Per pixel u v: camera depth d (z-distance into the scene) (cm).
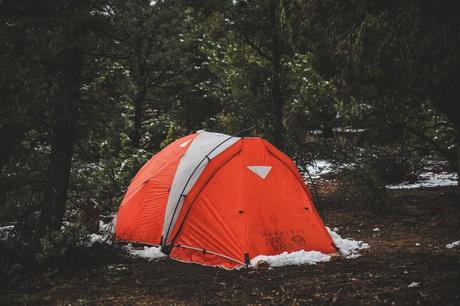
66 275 739
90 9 960
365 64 857
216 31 1670
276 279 693
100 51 1008
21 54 838
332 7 873
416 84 1063
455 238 955
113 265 800
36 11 877
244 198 845
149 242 908
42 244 755
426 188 1759
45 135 960
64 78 926
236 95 1609
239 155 890
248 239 804
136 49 1116
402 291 592
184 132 2100
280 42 1545
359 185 1381
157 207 924
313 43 1316
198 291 654
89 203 1104
